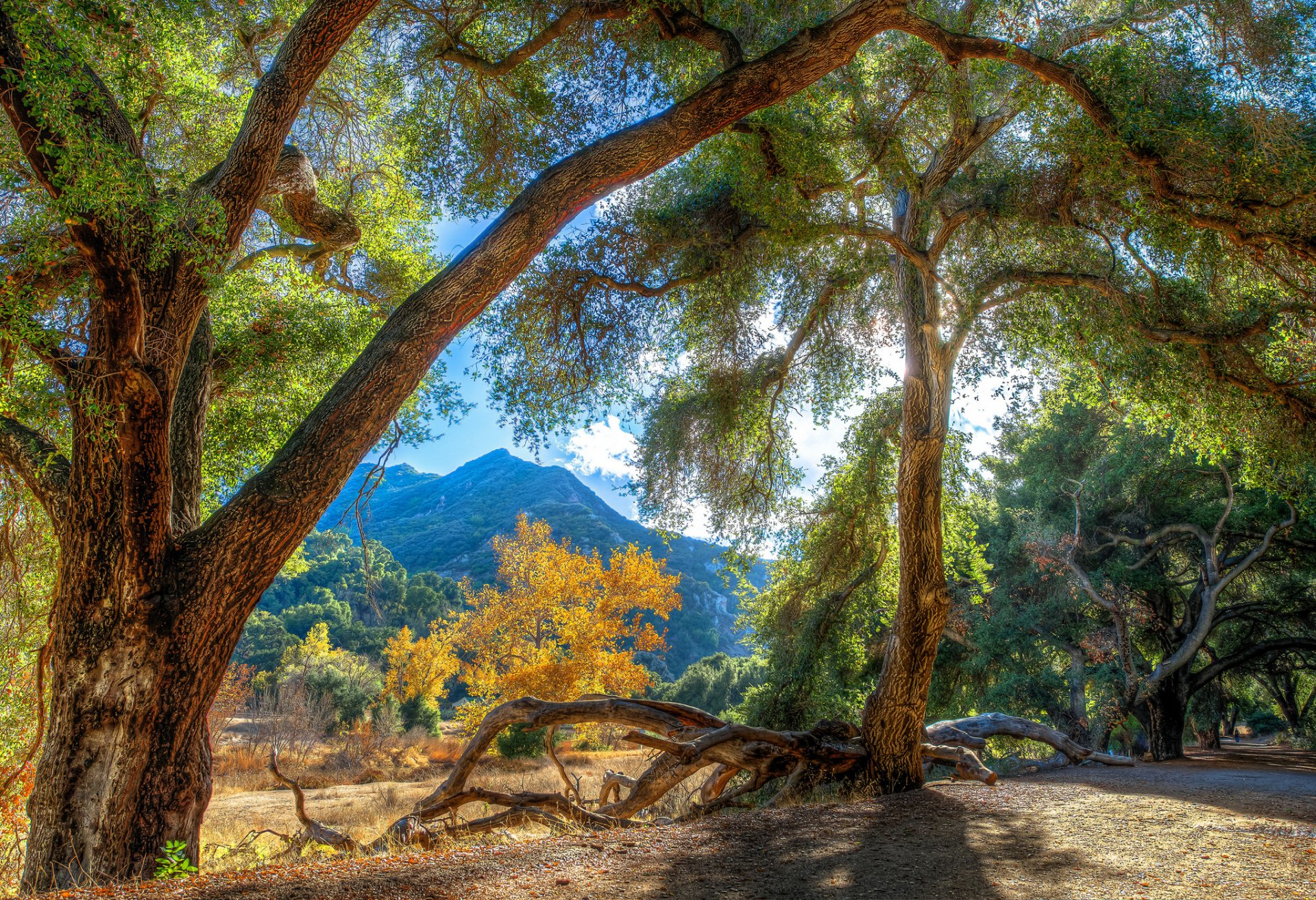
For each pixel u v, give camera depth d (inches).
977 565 729.6
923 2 331.0
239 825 570.6
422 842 272.4
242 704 1653.5
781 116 337.4
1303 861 188.4
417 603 3398.1
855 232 350.0
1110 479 746.2
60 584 240.5
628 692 1146.0
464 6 354.6
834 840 224.4
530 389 423.5
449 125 388.8
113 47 299.1
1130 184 336.8
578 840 227.9
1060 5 341.7
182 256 254.5
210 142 405.1
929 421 365.1
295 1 382.0
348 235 428.1
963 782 383.6
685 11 330.0
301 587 3516.2
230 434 443.8
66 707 228.8
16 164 235.5
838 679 644.1
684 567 6245.1
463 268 274.8
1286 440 381.7
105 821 220.4
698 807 362.9
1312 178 281.9
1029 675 754.2
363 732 1427.2
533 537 1214.3
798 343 483.5
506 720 346.0
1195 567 834.2
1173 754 726.5
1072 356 432.1
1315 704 1147.9
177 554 243.0
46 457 257.3
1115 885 167.8
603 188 290.5
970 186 382.0
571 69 380.2
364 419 258.1
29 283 250.7
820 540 586.6
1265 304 358.9
